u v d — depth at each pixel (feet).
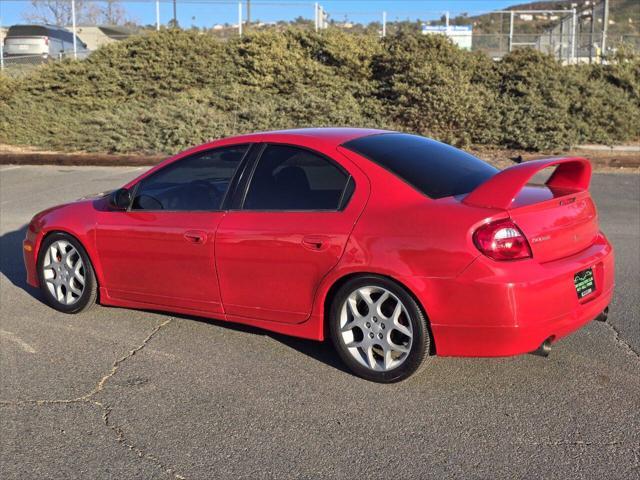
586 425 11.79
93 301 17.53
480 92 52.90
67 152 55.67
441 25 68.54
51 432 11.94
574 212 13.37
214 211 15.14
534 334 12.17
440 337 12.53
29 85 64.18
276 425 12.03
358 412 12.44
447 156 14.96
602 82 55.42
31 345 15.92
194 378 14.01
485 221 12.09
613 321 16.75
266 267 14.23
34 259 18.40
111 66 63.62
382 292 13.03
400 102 53.11
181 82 62.39
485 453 10.98
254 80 59.31
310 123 53.06
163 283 15.98
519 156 47.34
